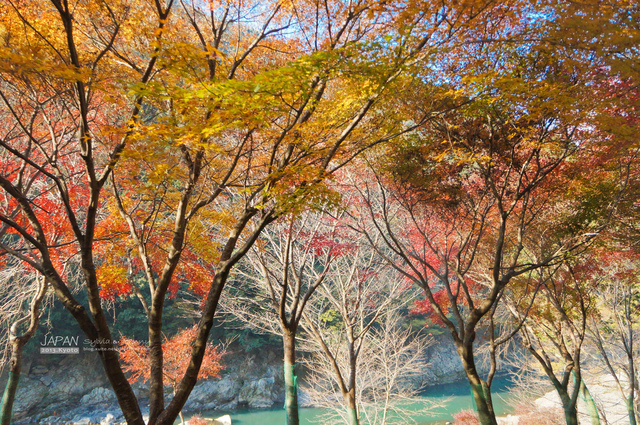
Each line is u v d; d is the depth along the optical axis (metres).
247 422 23.09
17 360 8.39
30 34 5.77
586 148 7.32
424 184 8.50
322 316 14.81
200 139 4.63
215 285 5.56
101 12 5.62
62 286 4.89
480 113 7.21
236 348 28.31
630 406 11.30
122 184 7.47
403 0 5.15
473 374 7.34
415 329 28.19
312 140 5.96
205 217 8.94
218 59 6.11
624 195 8.16
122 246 9.03
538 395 18.42
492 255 10.82
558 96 5.64
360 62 4.77
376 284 12.91
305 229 11.01
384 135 7.31
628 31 5.01
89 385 25.06
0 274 10.80
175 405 4.94
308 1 6.20
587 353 15.11
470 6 5.26
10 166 9.06
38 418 22.58
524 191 7.60
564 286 10.37
